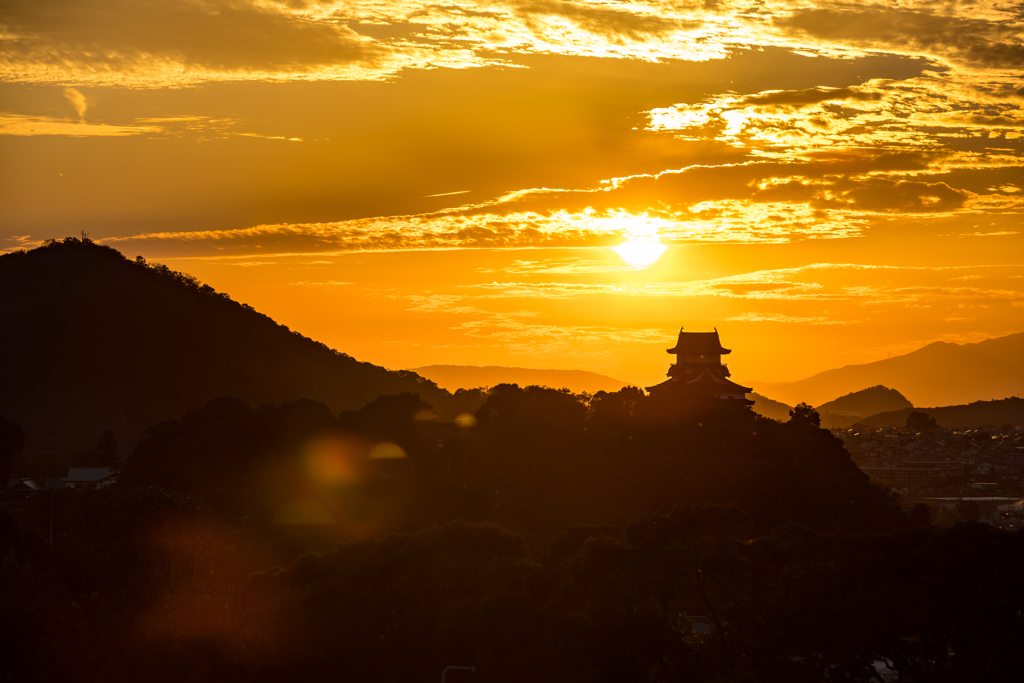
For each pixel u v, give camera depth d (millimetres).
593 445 122875
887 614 47625
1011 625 47875
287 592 55719
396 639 53438
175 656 49094
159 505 55781
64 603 48188
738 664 51281
